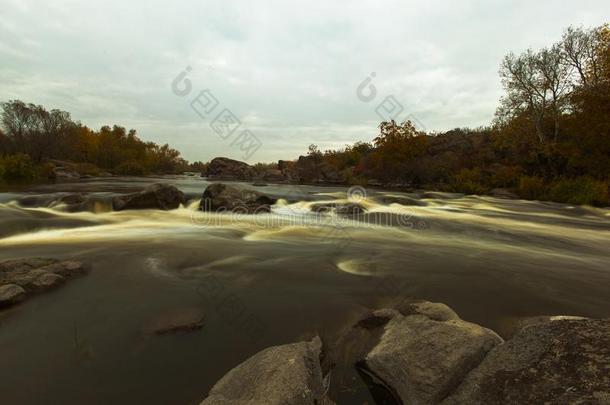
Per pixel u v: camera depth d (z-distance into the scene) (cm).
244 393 260
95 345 346
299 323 403
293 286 519
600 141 2288
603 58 2392
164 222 1089
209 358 332
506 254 771
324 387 290
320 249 763
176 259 634
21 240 776
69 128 6000
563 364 245
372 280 557
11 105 5200
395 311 407
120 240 791
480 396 246
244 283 526
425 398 263
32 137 5122
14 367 308
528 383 239
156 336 366
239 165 6397
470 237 1000
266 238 878
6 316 395
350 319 414
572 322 285
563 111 3020
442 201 2145
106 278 524
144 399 276
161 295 469
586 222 1411
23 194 1627
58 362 317
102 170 6044
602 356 239
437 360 284
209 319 407
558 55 2955
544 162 2744
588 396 212
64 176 4112
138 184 2853
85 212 1201
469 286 540
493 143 3897
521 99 3209
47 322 387
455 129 5044
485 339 303
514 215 1585
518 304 475
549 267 666
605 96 2211
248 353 342
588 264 706
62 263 542
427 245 848
